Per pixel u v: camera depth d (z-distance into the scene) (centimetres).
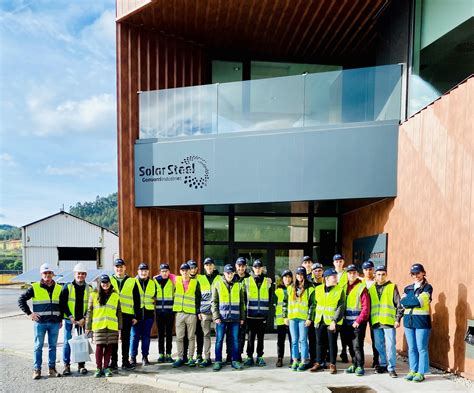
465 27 657
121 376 646
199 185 911
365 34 1013
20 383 620
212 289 671
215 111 912
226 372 640
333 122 829
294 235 1077
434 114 666
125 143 970
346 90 825
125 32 972
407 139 753
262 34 1027
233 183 884
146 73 998
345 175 809
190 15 934
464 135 590
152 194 952
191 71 1072
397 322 591
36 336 650
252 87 886
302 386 559
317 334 639
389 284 618
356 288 629
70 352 671
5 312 1608
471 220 566
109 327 645
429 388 536
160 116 960
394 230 787
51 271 663
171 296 719
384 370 619
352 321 623
